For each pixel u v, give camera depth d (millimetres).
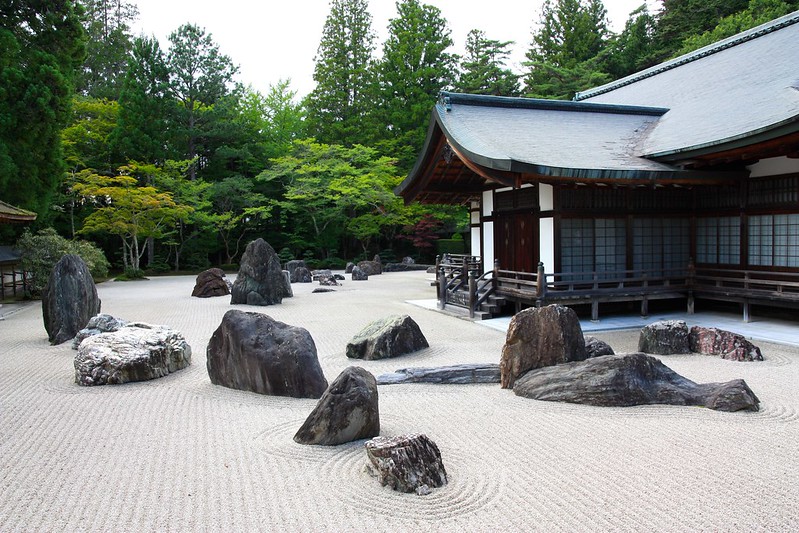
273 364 7133
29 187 20531
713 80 16266
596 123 15391
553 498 4109
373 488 4328
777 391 6902
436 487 4320
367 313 14938
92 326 10258
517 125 14367
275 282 17031
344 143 37344
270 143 36938
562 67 37969
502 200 15070
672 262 14102
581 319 12930
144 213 27594
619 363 6586
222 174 35750
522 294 12531
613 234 13406
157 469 4719
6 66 19547
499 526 3703
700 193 14031
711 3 33719
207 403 6773
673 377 6727
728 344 8820
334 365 8922
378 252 38844
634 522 3729
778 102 11883
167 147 32375
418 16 39031
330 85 37969
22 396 7086
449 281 16609
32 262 19609
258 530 3672
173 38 33938
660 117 15992
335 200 33062
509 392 7168
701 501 4027
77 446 5285
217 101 34750
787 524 3684
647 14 38375
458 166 14852
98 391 7328
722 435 5398
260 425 5910
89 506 4039
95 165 30984
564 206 12805
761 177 12531
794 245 11922
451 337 11180
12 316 15328
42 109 19938
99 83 38000
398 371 7902
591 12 40781
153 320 13930
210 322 13617
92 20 40375
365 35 39031
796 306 11102
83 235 31594
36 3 20844
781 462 4730
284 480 4484
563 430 5625
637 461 4793
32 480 4512
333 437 5277
